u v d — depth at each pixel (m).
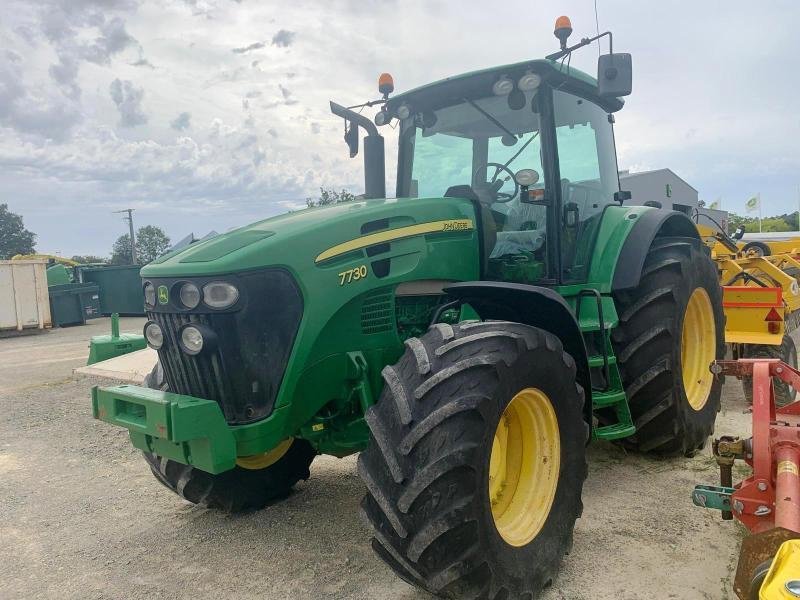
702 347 4.79
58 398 7.45
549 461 3.01
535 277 3.93
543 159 3.94
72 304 16.95
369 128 4.56
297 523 3.77
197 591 3.03
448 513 2.43
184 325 2.93
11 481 4.69
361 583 3.04
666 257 4.35
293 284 2.95
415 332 3.52
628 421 4.04
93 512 4.07
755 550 2.07
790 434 2.68
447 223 3.57
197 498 3.76
